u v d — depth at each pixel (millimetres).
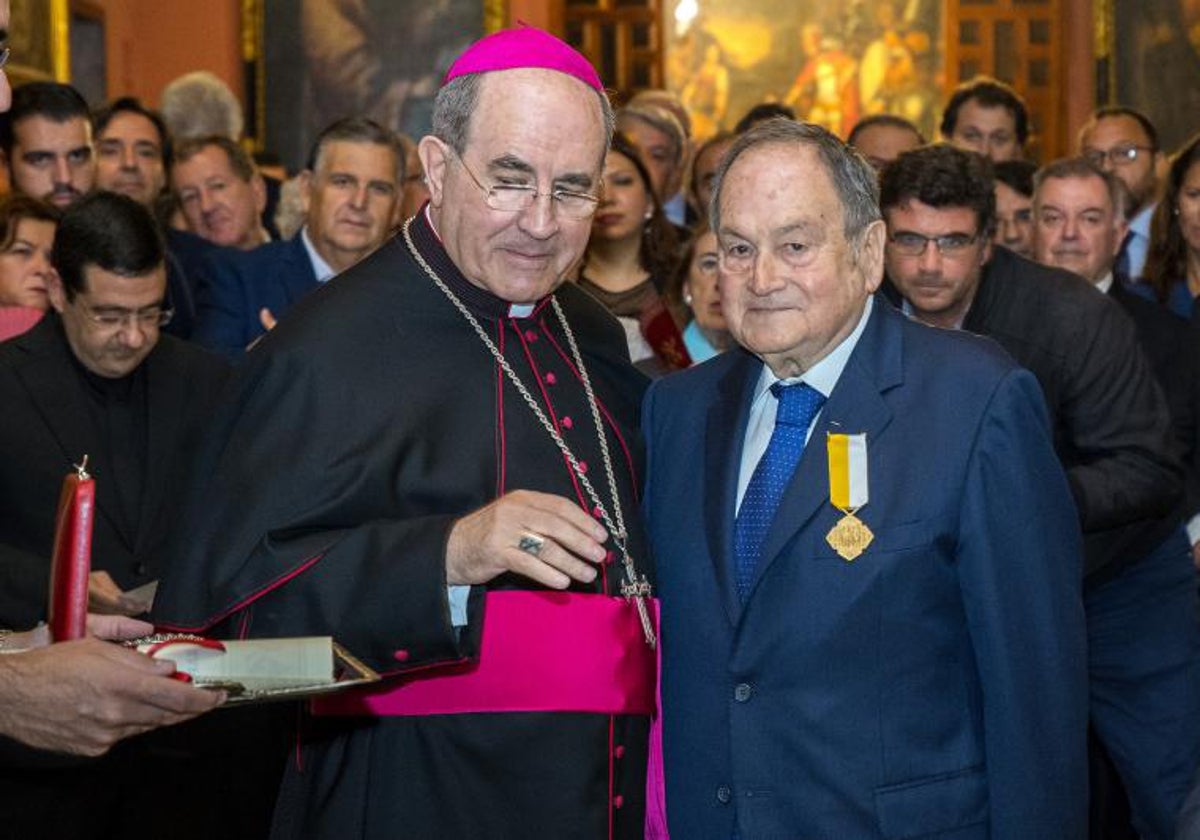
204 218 6641
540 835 2652
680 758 2771
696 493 2873
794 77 19203
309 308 2842
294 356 2740
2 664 2143
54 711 2115
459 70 2682
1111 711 4199
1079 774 2738
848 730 2635
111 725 2117
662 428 3004
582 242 2717
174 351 3990
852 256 2711
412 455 2723
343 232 5133
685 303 5004
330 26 13391
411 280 2850
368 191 5148
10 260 4676
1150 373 3938
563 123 2627
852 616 2641
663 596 2846
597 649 2691
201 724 3549
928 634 2662
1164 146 13352
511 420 2816
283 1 13398
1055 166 5488
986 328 3939
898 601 2645
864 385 2746
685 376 3039
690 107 19375
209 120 8031
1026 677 2670
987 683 2672
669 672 2809
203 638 2326
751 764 2674
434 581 2500
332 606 2549
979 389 2709
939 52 18953
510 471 2777
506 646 2662
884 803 2617
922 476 2672
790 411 2801
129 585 3777
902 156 3910
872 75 19031
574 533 2410
